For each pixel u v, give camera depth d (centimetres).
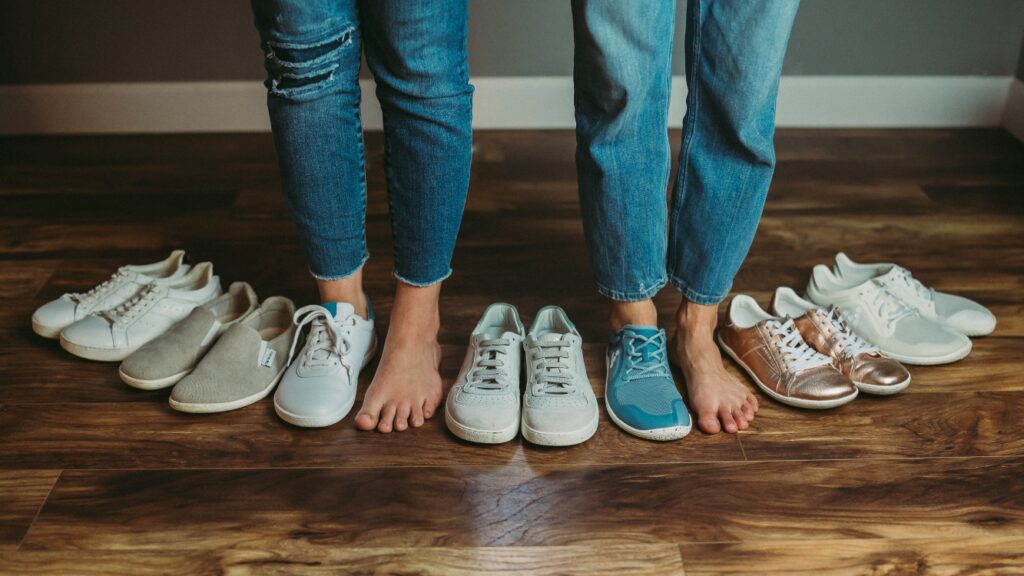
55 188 214
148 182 218
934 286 173
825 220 200
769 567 110
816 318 144
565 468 126
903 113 253
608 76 114
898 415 137
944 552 112
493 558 112
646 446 130
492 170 226
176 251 164
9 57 240
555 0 237
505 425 128
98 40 240
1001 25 243
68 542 113
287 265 181
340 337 137
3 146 240
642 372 135
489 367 135
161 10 236
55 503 119
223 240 190
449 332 159
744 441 131
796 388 136
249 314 148
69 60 242
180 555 112
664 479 124
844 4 240
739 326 146
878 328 150
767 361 140
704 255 134
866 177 222
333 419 133
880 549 113
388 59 118
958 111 253
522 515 118
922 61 248
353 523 117
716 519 117
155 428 133
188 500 120
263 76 246
